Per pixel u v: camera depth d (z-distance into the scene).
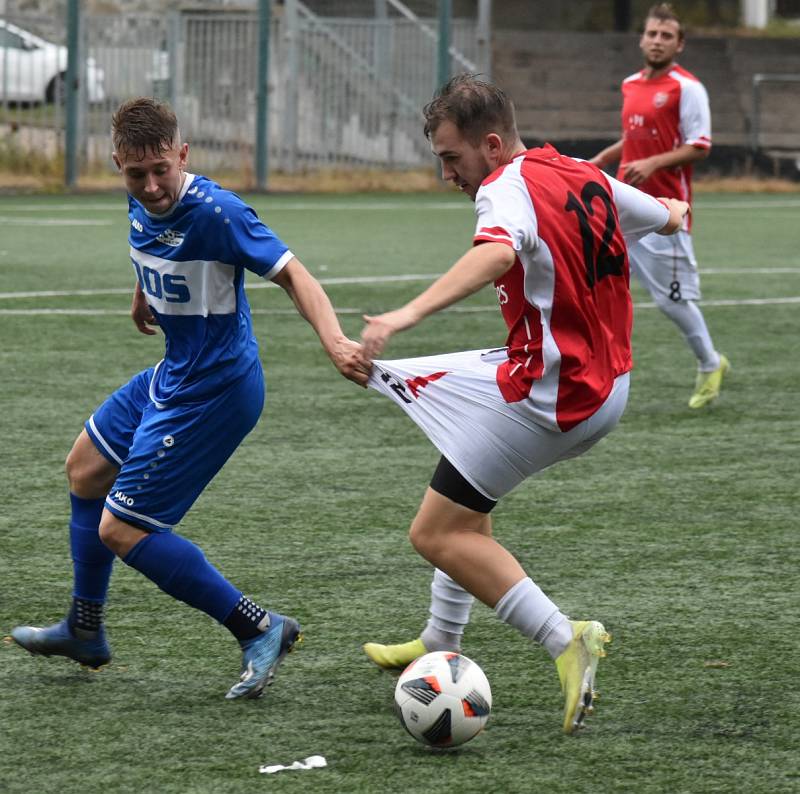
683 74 25.36
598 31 103.25
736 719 11.15
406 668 11.34
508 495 18.36
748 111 91.88
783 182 81.00
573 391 10.74
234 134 72.06
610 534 16.59
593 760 10.33
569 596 14.35
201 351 11.30
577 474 19.52
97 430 11.80
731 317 33.97
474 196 11.24
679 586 14.70
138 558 11.31
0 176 68.88
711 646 12.89
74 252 44.53
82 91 68.62
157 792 9.67
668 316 23.62
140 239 11.30
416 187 73.94
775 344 30.33
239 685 11.45
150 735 10.71
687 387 25.84
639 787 9.85
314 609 13.79
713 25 106.56
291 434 21.50
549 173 10.78
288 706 11.38
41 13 75.12
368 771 10.08
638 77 25.89
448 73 72.44
